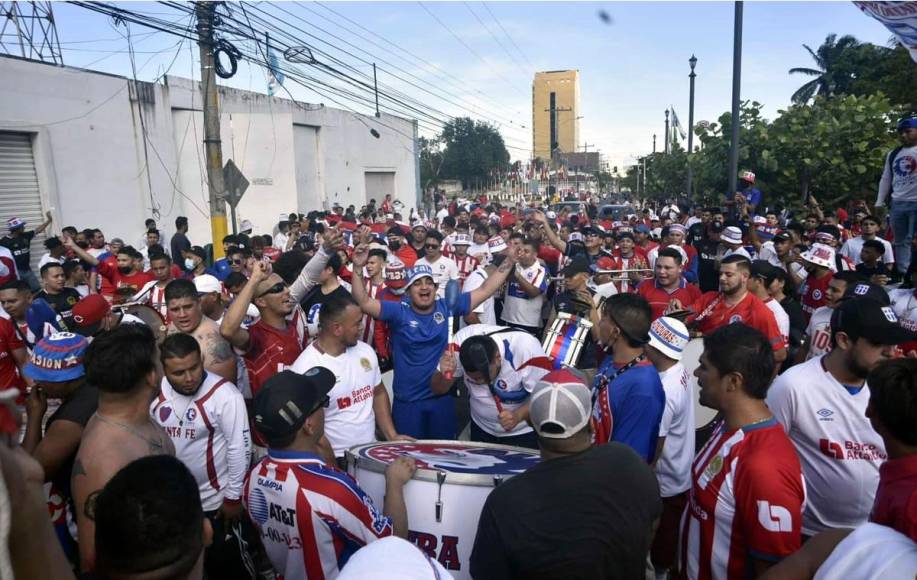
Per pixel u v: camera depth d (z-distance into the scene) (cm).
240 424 360
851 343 294
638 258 1033
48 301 788
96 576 166
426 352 495
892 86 2408
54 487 308
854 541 175
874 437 299
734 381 254
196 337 425
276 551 271
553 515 211
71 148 1508
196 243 1973
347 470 315
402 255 1062
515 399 430
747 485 240
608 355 370
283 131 2139
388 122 3247
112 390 273
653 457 334
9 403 114
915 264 527
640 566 217
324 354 411
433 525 278
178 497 168
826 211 1383
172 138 1853
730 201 1218
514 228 1345
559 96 9756
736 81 1299
